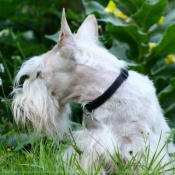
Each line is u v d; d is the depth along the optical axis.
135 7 12.57
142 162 8.64
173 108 12.13
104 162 8.77
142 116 8.85
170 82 11.54
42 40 15.20
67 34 8.87
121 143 8.77
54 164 8.46
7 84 13.33
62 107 9.44
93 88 8.98
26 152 9.70
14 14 14.80
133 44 12.23
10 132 10.28
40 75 9.20
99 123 8.95
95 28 9.88
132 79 9.09
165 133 9.28
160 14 12.20
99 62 9.05
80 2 16.88
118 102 8.88
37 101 9.16
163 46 11.79
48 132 9.43
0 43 14.60
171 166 9.20
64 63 8.98
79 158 8.84
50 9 14.80
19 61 13.45
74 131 10.29
